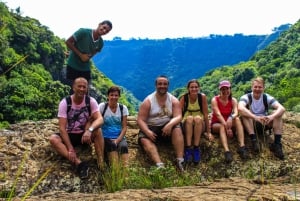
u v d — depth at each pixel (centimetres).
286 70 7800
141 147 667
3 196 517
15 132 675
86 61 657
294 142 723
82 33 643
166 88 629
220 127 672
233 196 402
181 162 609
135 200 396
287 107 5634
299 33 9325
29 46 6162
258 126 684
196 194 413
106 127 617
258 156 658
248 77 8806
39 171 574
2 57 4081
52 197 436
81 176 566
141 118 637
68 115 584
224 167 641
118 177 514
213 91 9188
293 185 476
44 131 681
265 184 475
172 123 619
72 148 579
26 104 3903
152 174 513
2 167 571
